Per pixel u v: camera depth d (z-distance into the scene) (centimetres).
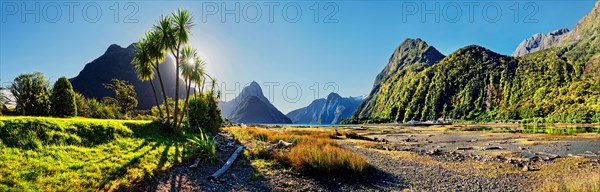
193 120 3055
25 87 3444
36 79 3528
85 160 1229
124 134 1734
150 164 1345
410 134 6800
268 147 2280
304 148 1895
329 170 1566
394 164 2038
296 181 1445
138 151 1502
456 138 5219
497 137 5241
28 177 986
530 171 1888
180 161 1522
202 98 3244
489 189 1433
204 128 3042
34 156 1136
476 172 1842
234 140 2677
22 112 3375
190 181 1282
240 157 1814
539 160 2353
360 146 3266
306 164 1630
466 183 1544
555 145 3591
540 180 1623
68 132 1444
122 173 1182
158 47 2319
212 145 1727
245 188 1291
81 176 1077
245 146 2302
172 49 2352
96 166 1173
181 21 2300
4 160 1041
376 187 1419
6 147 1132
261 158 1853
